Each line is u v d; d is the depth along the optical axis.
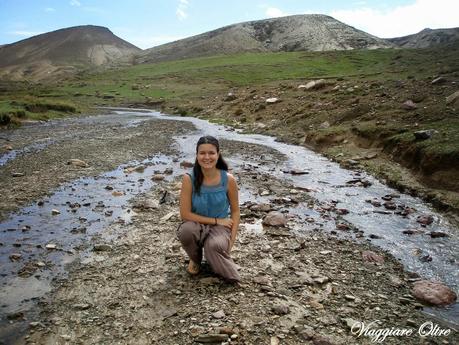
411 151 15.17
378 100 24.58
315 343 5.21
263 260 7.88
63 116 47.59
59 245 8.78
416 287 6.80
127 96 80.50
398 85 26.59
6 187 13.67
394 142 16.86
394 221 10.59
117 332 5.52
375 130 19.00
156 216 10.78
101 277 7.22
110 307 6.18
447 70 29.70
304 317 5.85
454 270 7.77
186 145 24.17
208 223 6.91
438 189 12.57
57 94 84.69
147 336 5.41
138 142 25.16
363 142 19.31
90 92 89.56
